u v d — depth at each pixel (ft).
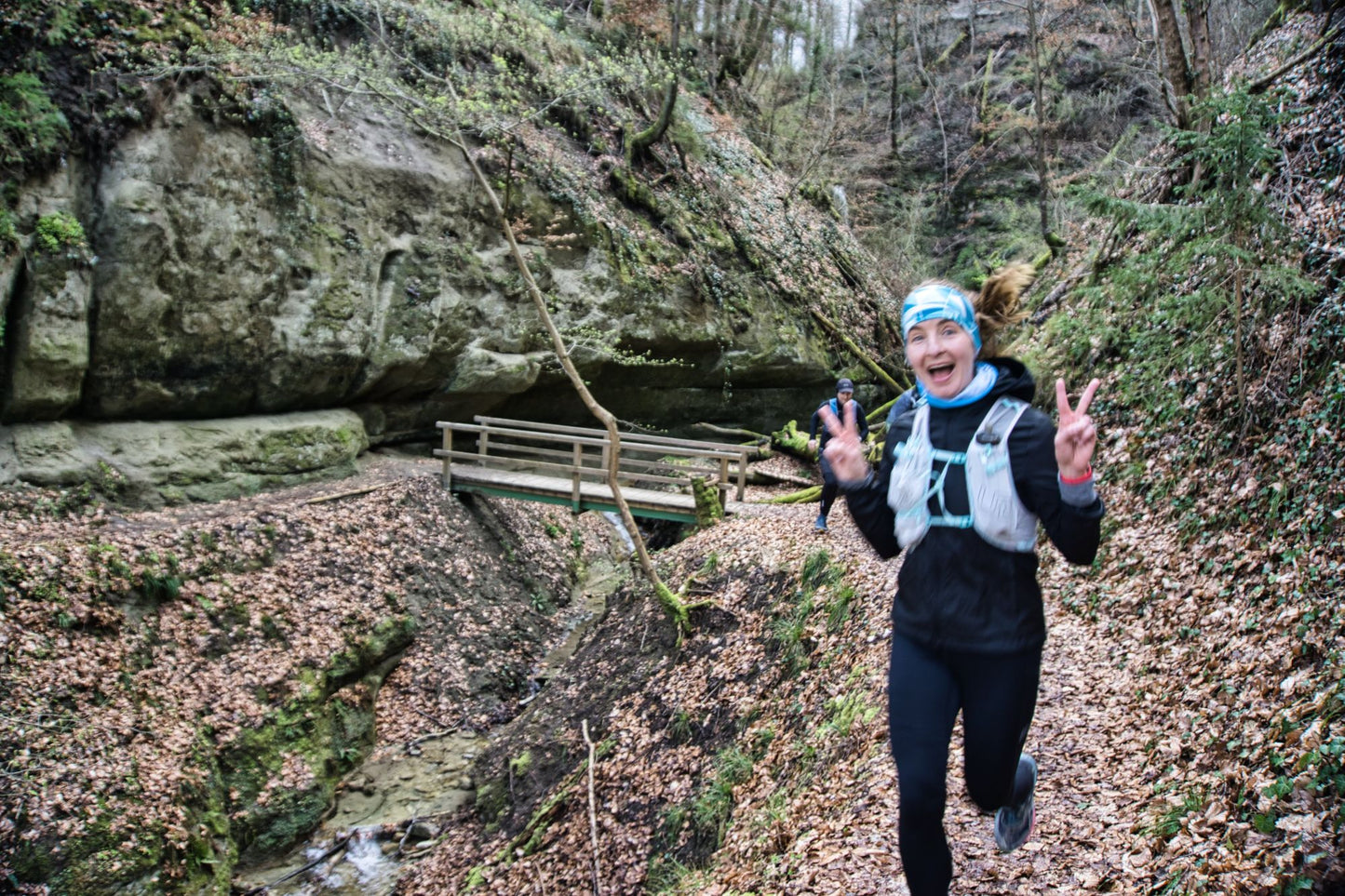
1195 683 17.61
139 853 25.49
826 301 78.13
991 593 8.70
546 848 28.73
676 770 28.58
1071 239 56.75
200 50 40.45
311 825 31.68
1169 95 41.01
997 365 8.98
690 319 64.59
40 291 35.50
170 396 41.39
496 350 55.16
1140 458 27.84
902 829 8.95
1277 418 22.98
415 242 50.80
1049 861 13.09
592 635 40.83
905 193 105.70
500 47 60.13
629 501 45.42
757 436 69.21
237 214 42.32
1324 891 10.96
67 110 36.78
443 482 49.16
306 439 46.32
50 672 28.22
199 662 32.63
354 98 48.08
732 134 89.10
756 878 18.12
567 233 58.13
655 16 74.23
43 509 34.73
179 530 36.09
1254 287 25.53
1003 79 108.17
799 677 28.37
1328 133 27.91
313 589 38.27
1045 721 18.01
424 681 39.47
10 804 24.26
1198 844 12.60
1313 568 18.34
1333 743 12.93
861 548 33.60
